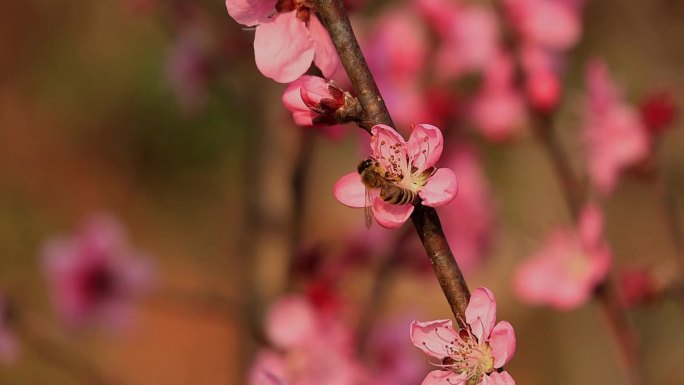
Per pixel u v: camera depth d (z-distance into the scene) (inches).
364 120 24.7
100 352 76.5
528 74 35.6
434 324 24.5
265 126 41.1
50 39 90.1
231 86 42.1
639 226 59.4
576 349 54.4
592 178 33.8
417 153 24.5
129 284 44.0
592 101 33.6
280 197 40.4
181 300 43.2
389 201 24.4
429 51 38.8
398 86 38.1
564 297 32.5
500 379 24.3
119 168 88.7
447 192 24.4
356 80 24.6
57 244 44.2
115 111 89.0
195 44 42.4
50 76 90.0
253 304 40.1
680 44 51.4
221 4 42.7
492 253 41.6
